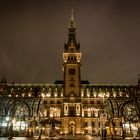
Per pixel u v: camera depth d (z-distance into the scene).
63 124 156.38
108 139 76.62
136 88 178.75
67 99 163.00
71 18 189.75
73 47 175.00
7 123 74.56
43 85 183.38
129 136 91.12
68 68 170.12
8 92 170.50
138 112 72.00
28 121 84.44
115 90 179.12
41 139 73.50
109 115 80.75
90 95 174.88
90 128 161.75
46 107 168.25
